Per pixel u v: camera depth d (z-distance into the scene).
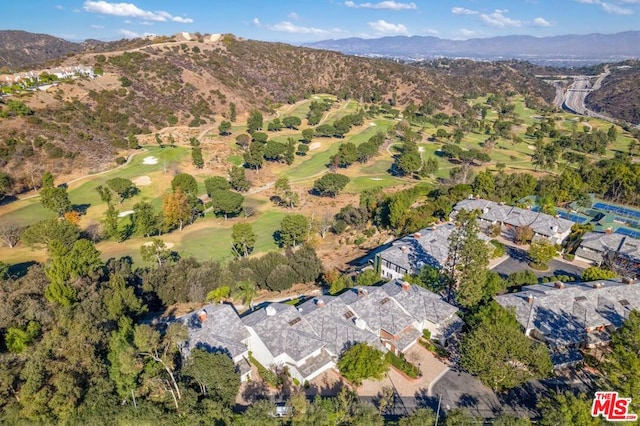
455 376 49.31
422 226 86.25
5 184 106.44
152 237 96.06
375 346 49.47
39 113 139.00
